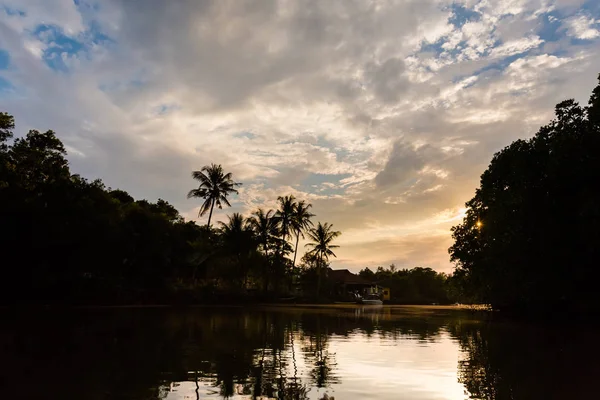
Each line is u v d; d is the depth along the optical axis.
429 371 10.76
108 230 40.34
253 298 56.16
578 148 23.56
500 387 9.08
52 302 38.16
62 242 37.03
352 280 87.56
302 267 75.19
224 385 8.85
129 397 7.84
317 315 32.62
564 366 11.48
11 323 21.16
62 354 12.16
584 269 25.30
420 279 98.38
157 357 11.86
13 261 36.38
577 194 24.09
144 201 65.44
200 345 14.31
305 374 10.14
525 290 28.09
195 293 49.62
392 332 20.34
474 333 20.22
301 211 67.38
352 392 8.59
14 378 9.11
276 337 17.14
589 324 25.91
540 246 26.09
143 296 44.91
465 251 36.84
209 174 57.44
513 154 28.45
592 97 25.00
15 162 37.00
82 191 40.50
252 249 57.47
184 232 59.38
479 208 36.16
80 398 7.71
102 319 24.23
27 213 35.38
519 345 15.76
